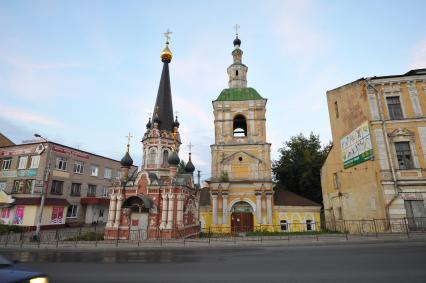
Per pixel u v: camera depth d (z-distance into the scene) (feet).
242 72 129.70
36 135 104.63
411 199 71.51
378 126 78.33
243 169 107.24
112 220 86.58
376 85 82.43
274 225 96.43
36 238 80.23
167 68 120.47
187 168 109.09
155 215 85.20
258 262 40.93
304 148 142.51
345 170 94.17
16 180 125.39
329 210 109.29
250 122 112.98
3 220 118.42
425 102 79.61
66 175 132.77
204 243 70.38
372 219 74.90
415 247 49.80
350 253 46.01
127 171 96.32
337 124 100.07
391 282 26.86
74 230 113.39
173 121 112.37
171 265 40.55
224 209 102.01
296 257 44.50
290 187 141.69
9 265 22.36
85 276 33.40
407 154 76.48
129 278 32.04
